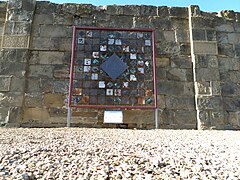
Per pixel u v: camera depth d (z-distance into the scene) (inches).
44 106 200.2
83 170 64.6
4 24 221.9
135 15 228.8
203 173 64.6
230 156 82.4
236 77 220.2
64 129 165.0
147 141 111.3
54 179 58.5
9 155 77.0
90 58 205.2
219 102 205.2
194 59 216.2
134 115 202.4
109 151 86.2
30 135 125.9
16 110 192.9
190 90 211.9
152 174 63.2
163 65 216.8
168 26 228.5
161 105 205.9
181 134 144.2
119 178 59.9
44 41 215.9
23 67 204.2
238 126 205.6
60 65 210.8
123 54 208.5
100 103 195.9
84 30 210.5
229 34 232.8
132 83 201.9
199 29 225.6
